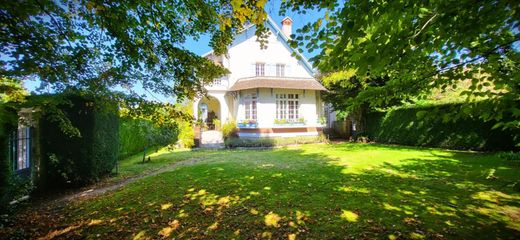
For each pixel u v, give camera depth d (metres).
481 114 2.56
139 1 3.54
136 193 6.34
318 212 4.69
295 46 2.80
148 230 4.20
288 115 19.69
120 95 4.55
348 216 4.47
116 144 9.80
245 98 19.80
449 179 6.80
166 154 14.90
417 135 14.43
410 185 6.31
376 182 6.68
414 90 3.38
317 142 19.59
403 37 2.24
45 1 3.28
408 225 4.05
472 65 3.01
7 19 3.18
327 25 2.64
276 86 18.39
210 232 4.05
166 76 4.68
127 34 3.95
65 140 7.30
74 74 4.23
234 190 6.23
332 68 2.72
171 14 3.98
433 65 3.20
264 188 6.34
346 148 15.03
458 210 4.62
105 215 4.95
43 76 4.09
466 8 2.07
